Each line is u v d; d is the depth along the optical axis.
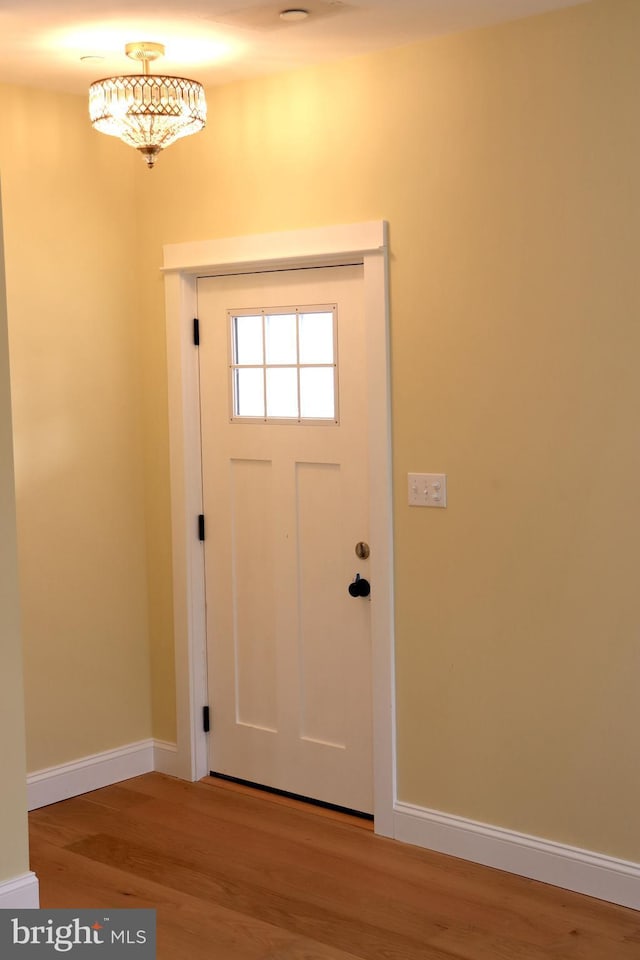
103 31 3.21
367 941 3.04
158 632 4.37
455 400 3.41
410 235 3.47
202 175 4.01
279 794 4.12
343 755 3.90
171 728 4.36
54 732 4.11
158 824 3.87
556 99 3.12
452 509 3.46
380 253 3.52
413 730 3.63
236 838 3.73
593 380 3.12
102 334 4.17
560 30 3.09
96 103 3.34
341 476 3.79
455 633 3.49
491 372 3.32
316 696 3.97
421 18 3.15
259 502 4.05
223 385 4.10
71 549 4.12
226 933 3.09
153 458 4.29
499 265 3.28
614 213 3.03
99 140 4.12
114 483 4.24
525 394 3.26
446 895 3.29
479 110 3.28
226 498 4.14
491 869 3.45
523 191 3.21
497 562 3.37
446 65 3.34
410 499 3.55
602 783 3.21
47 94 3.96
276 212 3.81
